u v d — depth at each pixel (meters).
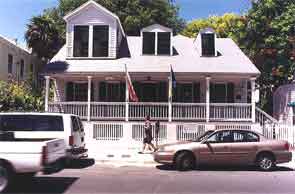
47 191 13.15
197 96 31.11
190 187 13.99
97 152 24.38
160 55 30.36
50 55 41.84
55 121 17.67
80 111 28.36
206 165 19.72
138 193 12.88
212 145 18.64
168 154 18.62
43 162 12.82
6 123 17.25
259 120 29.16
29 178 15.02
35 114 17.52
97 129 27.81
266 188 13.88
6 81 31.81
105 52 29.98
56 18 47.28
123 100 31.00
